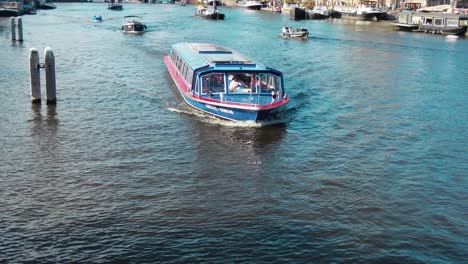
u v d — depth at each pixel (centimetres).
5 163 3181
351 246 2373
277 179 3078
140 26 10925
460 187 3041
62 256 2252
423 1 19338
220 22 14950
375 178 3127
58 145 3516
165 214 2619
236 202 2769
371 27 14712
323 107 4712
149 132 3831
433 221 2628
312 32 12469
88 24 12950
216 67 4197
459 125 4281
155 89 5153
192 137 3747
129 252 2292
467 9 15488
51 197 2761
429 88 5759
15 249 2289
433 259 2300
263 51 8394
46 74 4397
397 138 3884
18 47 7938
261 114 3972
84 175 3047
